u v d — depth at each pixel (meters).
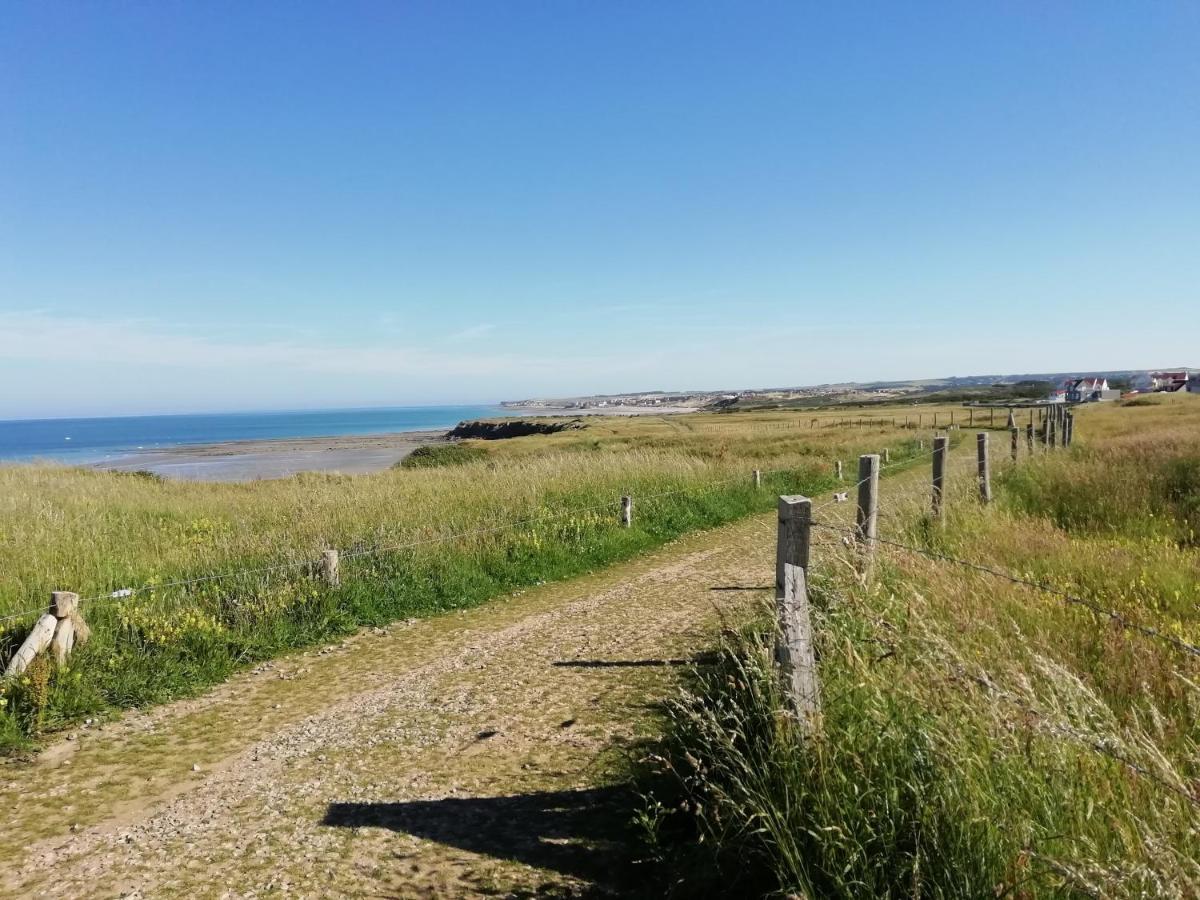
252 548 10.27
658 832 3.98
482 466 22.23
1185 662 4.44
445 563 10.42
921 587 5.73
